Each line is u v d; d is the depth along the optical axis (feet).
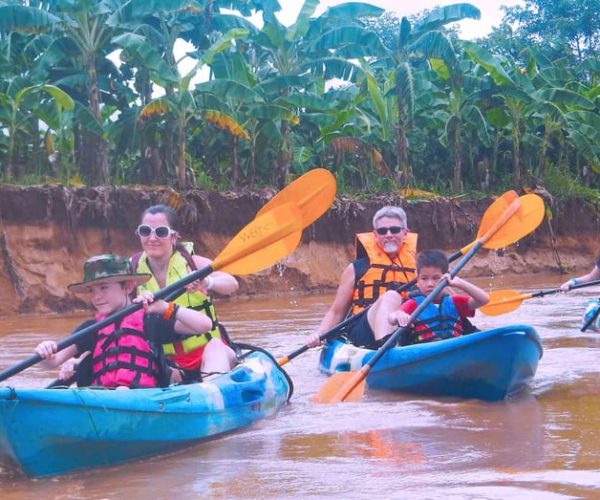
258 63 60.03
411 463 12.00
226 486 11.17
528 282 58.34
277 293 54.24
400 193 63.67
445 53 59.26
